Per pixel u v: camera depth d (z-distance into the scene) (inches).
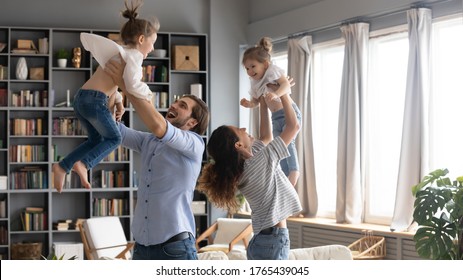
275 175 136.2
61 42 373.4
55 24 373.1
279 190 135.6
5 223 365.1
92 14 378.0
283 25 359.9
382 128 312.8
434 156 275.6
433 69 279.4
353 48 309.6
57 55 368.2
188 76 395.2
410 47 279.3
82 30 368.8
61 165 115.8
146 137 125.5
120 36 119.6
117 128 117.3
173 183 119.0
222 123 390.0
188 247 119.3
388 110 310.2
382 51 312.0
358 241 284.5
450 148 278.5
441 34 282.4
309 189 339.0
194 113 127.3
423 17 277.3
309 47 343.3
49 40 363.3
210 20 391.5
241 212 380.8
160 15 390.6
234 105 393.4
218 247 313.6
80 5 376.8
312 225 321.4
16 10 368.8
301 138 340.2
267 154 134.7
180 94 393.7
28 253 354.9
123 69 109.8
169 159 119.2
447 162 279.4
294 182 176.7
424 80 274.7
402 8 289.7
